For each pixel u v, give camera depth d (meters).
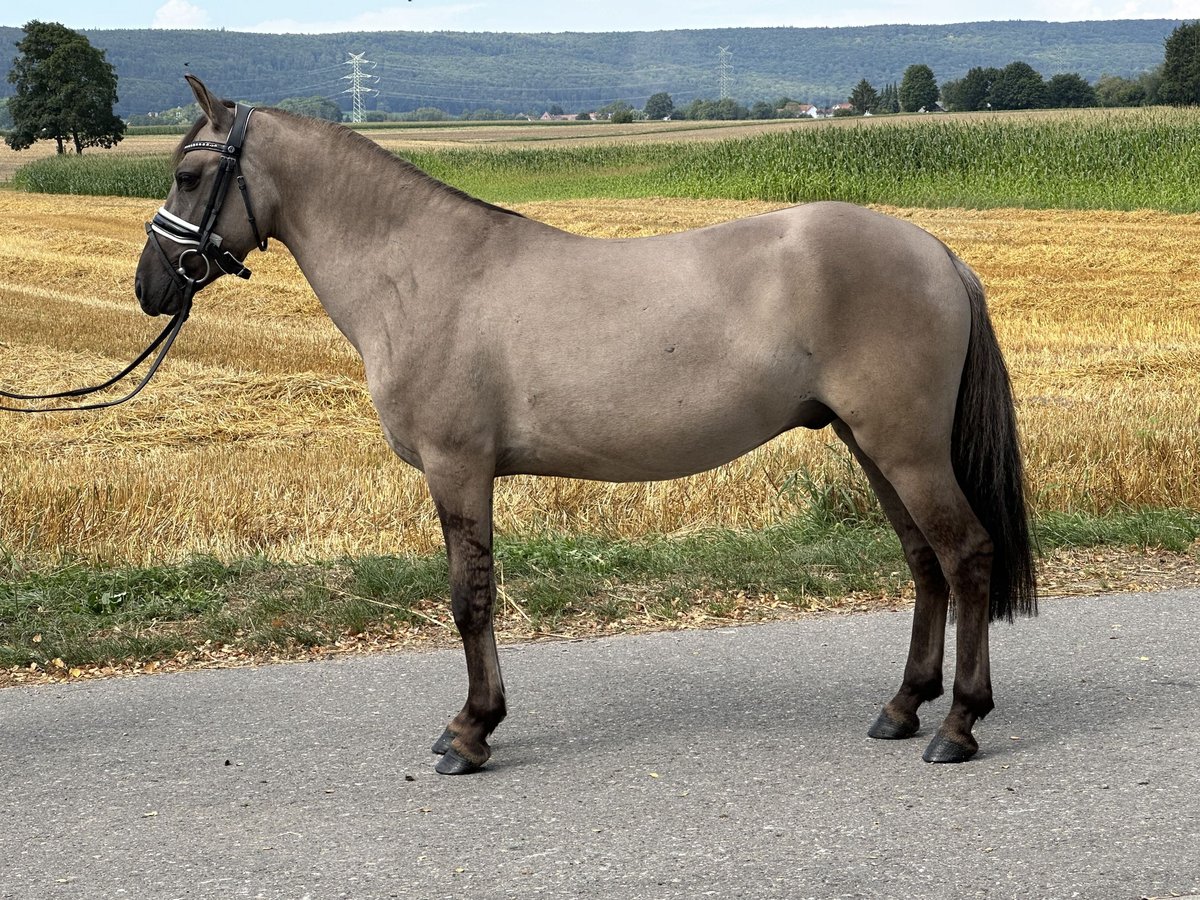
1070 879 3.47
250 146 4.75
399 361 4.55
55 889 3.62
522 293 4.47
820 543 7.18
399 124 155.88
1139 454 8.41
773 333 4.35
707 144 55.94
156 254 4.84
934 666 4.72
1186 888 3.40
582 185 49.25
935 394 4.39
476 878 3.62
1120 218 29.14
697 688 5.21
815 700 5.05
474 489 4.55
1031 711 4.84
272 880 3.64
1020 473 4.63
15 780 4.43
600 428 4.46
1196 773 4.16
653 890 3.50
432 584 6.55
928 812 3.97
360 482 9.14
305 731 4.84
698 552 7.04
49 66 90.25
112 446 11.47
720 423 4.44
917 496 4.46
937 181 37.19
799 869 3.60
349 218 4.67
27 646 5.93
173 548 7.82
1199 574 6.57
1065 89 107.81
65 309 20.25
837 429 4.79
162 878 3.68
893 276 4.33
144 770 4.49
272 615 6.23
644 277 4.44
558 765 4.48
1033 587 4.67
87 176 57.66
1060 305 18.33
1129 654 5.39
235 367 15.10
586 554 7.02
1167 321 16.62
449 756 4.43
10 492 8.60
